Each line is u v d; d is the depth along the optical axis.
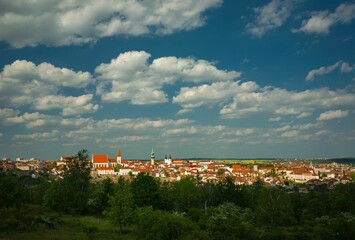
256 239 75.94
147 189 110.00
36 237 64.31
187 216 97.31
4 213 82.50
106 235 74.19
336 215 107.19
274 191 110.19
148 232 69.62
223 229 77.69
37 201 124.06
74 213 108.81
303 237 77.25
